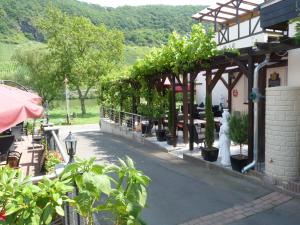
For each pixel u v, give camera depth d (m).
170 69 11.49
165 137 12.97
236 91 16.00
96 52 34.22
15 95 4.83
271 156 6.47
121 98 18.75
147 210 5.63
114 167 2.50
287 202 5.63
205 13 17.47
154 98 14.48
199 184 7.04
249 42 14.03
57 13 34.28
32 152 9.65
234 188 6.61
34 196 2.13
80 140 16.06
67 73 32.47
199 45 8.95
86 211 2.32
